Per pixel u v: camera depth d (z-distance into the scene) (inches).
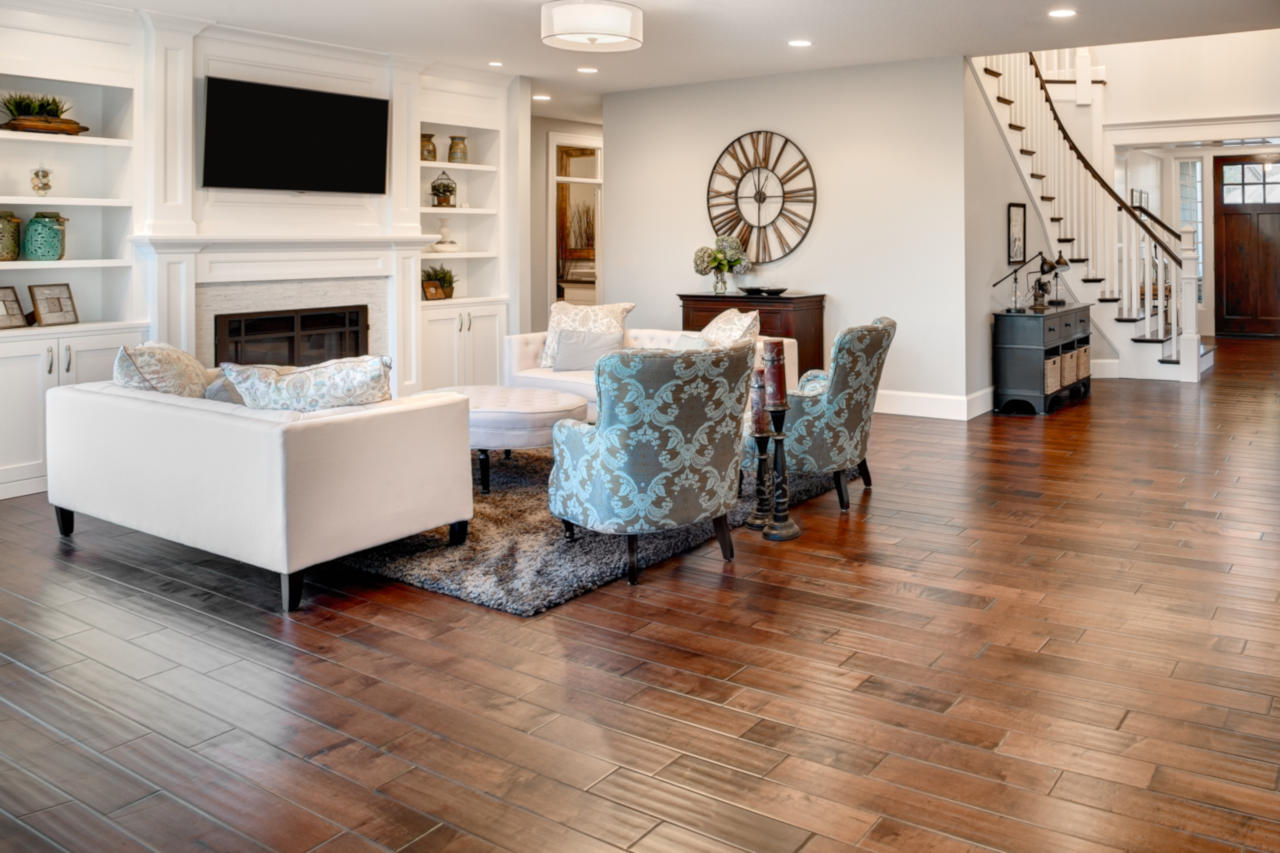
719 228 330.6
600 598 150.1
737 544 176.7
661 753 103.9
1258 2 219.1
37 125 209.2
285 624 139.9
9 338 203.2
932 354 297.7
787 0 214.2
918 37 254.7
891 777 98.8
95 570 163.2
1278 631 134.3
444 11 222.5
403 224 281.7
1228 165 498.0
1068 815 91.8
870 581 156.5
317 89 259.3
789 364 253.6
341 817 92.4
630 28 208.4
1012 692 117.3
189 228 232.5
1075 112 399.5
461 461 167.3
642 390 144.6
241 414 147.8
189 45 229.6
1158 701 114.4
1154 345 365.1
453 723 110.7
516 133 313.1
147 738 107.7
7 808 94.2
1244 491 208.1
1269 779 97.7
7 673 124.1
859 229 305.1
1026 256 332.8
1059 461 239.0
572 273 443.5
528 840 88.7
